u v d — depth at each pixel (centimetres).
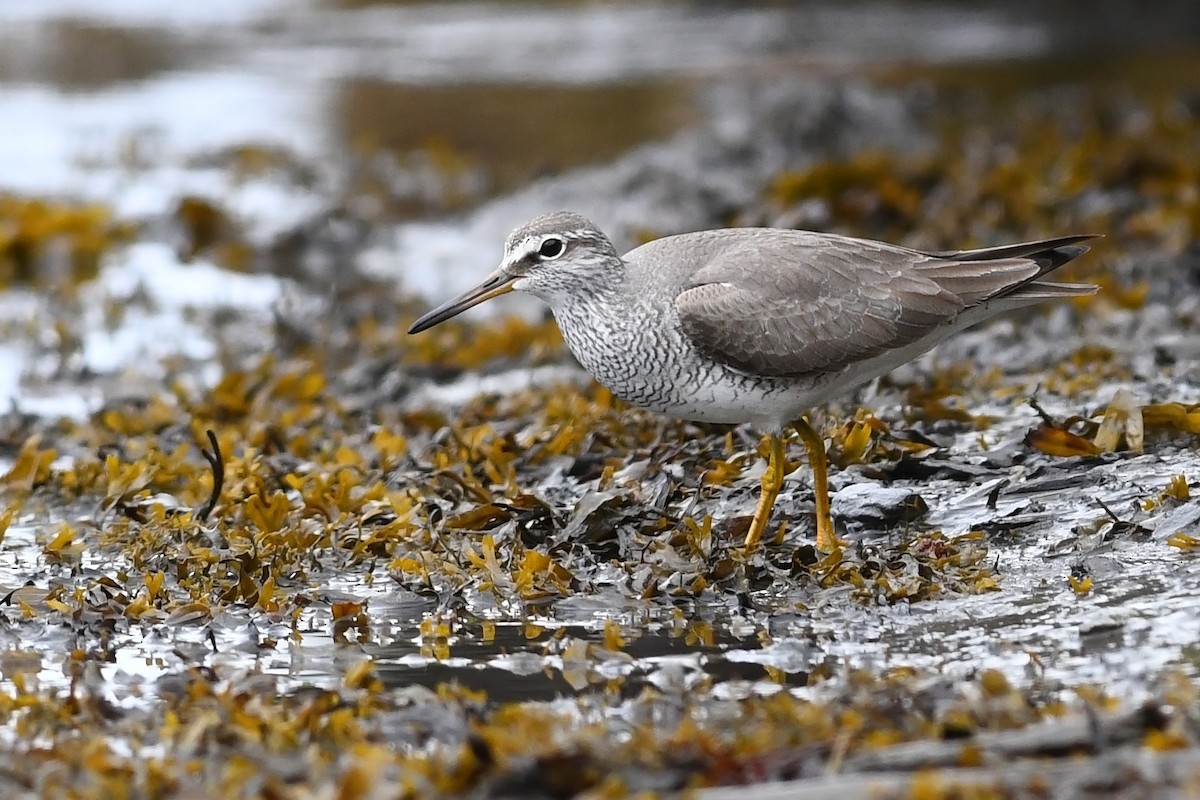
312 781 803
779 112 3172
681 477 1302
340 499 1293
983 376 1611
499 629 1088
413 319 2214
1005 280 1207
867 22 4534
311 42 4559
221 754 846
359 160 3195
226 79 4050
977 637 1005
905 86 3447
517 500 1240
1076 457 1285
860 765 773
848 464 1312
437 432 1531
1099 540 1130
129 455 1529
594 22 4712
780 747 812
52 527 1371
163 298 2369
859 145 2981
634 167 2794
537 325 2023
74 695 972
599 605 1120
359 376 1880
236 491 1331
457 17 4862
